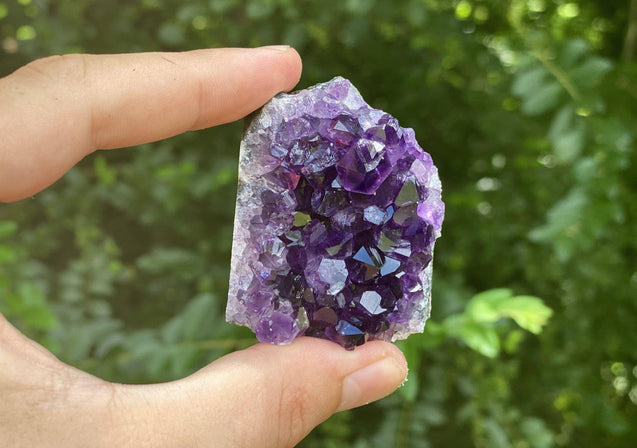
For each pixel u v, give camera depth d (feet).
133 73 0.37
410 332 0.38
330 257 0.35
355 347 0.36
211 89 0.38
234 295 0.37
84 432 0.29
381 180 0.35
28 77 0.35
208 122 0.40
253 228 0.36
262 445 0.33
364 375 0.36
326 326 0.36
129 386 0.31
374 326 0.36
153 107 0.37
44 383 0.29
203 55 0.38
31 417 0.29
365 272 0.35
